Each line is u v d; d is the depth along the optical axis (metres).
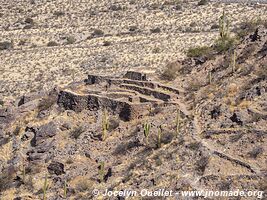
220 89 93.12
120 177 84.56
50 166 92.25
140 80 102.00
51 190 88.75
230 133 83.19
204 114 89.19
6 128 103.50
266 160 77.62
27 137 99.69
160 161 83.00
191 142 83.94
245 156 78.94
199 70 101.12
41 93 112.25
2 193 91.25
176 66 104.25
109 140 93.12
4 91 156.25
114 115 96.69
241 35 108.62
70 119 99.25
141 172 82.88
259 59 95.38
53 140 95.88
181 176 78.56
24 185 91.56
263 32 99.88
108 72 154.88
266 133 80.81
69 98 101.81
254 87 89.62
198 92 95.19
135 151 88.69
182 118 90.25
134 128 92.94
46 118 101.62
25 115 104.88
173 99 95.19
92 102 99.25
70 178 89.19
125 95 98.31
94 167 89.69
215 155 80.06
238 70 95.44
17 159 95.81
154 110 93.88
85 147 93.50
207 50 107.38
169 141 86.88
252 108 86.12
